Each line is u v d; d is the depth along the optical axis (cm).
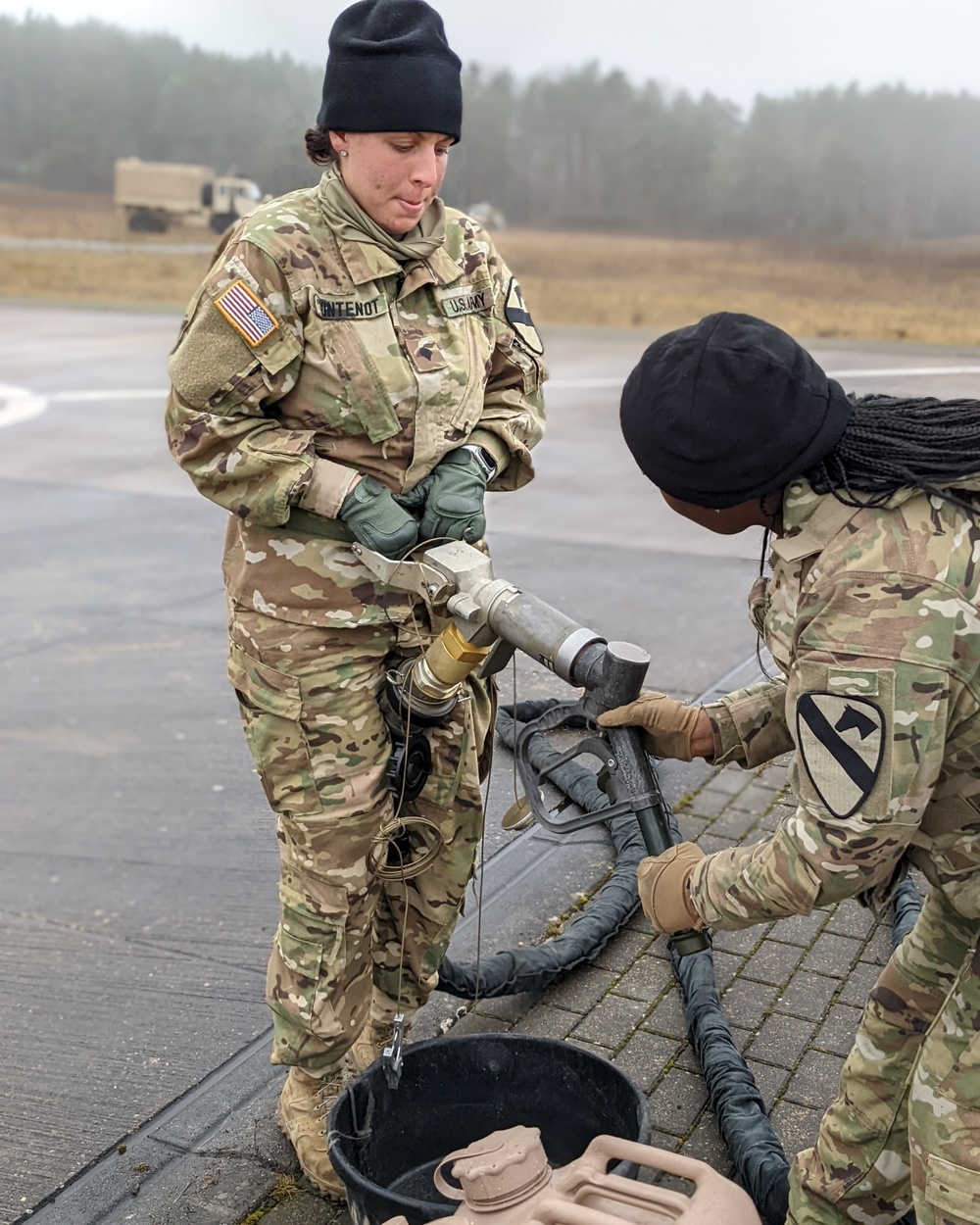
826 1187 199
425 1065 223
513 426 228
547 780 386
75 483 875
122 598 625
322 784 221
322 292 206
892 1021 194
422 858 233
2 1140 258
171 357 211
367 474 214
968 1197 166
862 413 162
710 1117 253
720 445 156
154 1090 274
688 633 541
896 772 152
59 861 381
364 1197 189
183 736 468
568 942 300
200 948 333
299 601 216
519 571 643
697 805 383
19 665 538
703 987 280
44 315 2038
